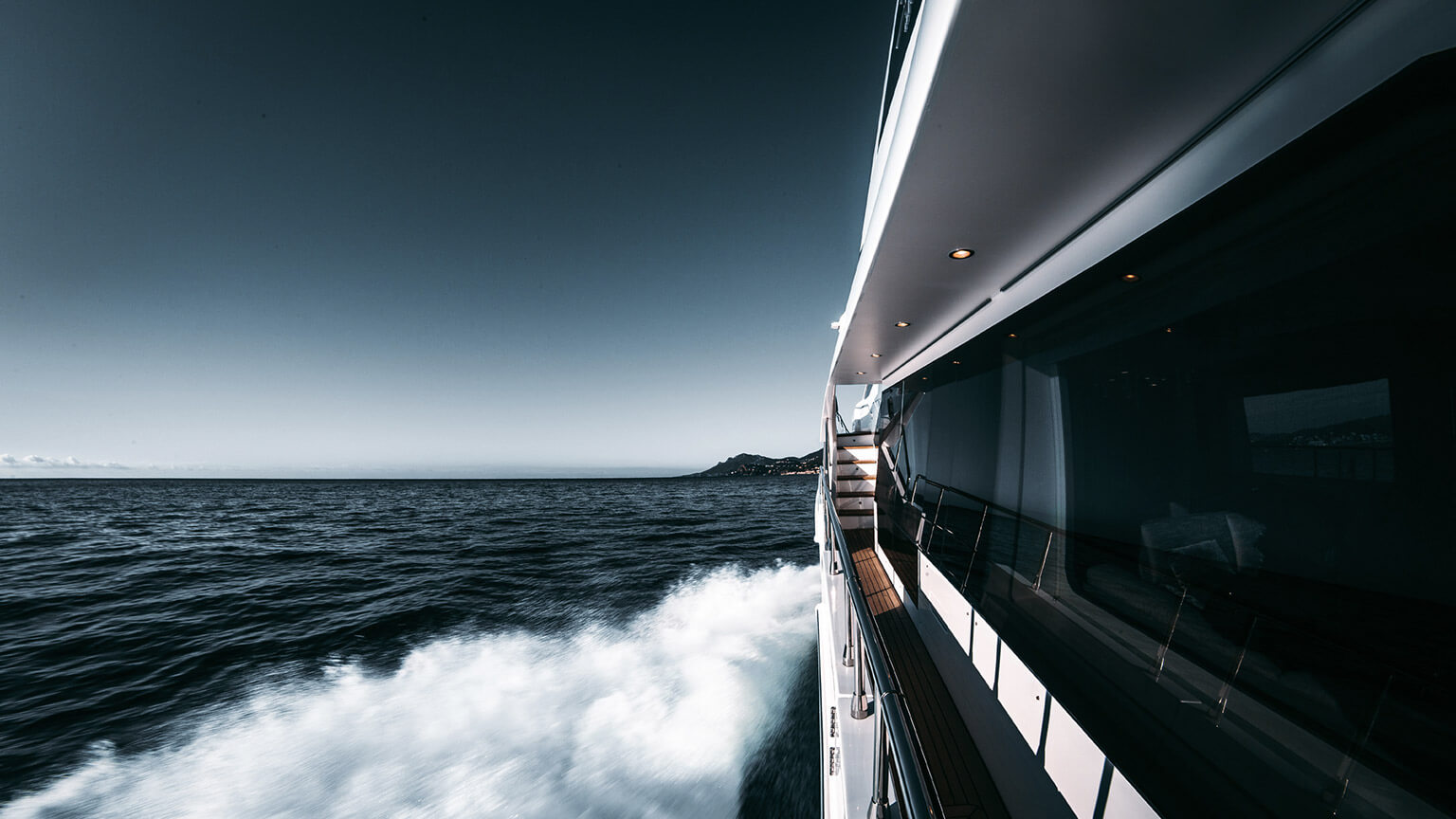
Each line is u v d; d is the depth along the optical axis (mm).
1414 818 946
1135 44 1093
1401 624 1000
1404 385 1001
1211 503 1460
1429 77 954
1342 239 1109
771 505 45469
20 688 8734
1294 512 1230
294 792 5164
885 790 1643
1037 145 1519
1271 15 1024
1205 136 1448
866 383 7605
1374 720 1033
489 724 6105
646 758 5152
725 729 5578
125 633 11734
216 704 7594
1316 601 1164
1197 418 1513
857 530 7703
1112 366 1906
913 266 2592
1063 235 2176
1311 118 1150
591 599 12211
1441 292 940
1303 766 1157
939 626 3637
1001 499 2816
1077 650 1995
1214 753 1369
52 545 25531
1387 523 1033
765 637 8516
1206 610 1461
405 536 26891
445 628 10617
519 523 31984
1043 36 1072
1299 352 1207
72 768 6031
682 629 9234
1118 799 1562
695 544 21250
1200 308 1497
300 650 9828
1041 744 2072
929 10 1246
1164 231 1635
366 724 6398
